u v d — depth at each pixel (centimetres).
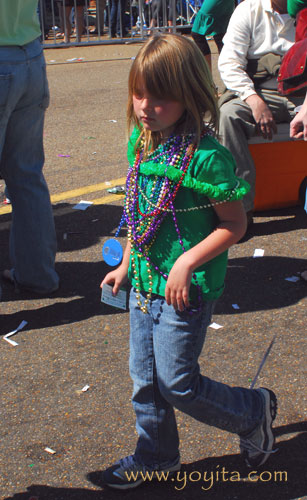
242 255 431
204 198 205
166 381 217
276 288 387
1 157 359
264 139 473
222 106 455
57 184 574
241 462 253
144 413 232
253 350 324
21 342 339
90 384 303
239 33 452
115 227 482
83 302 377
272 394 243
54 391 299
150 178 210
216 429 271
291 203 504
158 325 216
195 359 217
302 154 488
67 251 445
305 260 421
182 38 198
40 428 275
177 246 208
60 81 1030
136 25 1438
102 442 266
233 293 382
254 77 464
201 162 200
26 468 254
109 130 741
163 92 194
